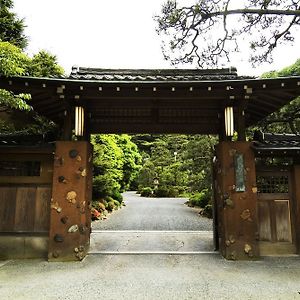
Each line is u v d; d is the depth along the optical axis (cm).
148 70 696
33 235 591
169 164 2564
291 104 891
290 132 964
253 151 594
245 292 398
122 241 738
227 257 567
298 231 609
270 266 525
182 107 679
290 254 604
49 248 562
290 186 628
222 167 595
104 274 479
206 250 645
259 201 622
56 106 671
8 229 593
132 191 3052
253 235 572
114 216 1327
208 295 387
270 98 624
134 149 2803
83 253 576
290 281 443
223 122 656
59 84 536
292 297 380
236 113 632
